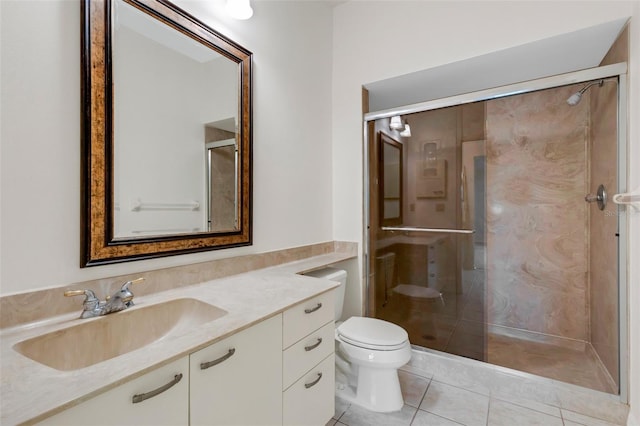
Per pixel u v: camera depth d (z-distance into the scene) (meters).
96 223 1.07
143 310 1.11
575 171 2.33
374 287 2.43
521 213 2.54
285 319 1.14
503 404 1.71
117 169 1.14
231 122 1.60
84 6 1.04
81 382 0.64
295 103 2.07
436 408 1.67
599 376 1.83
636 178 1.44
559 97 2.37
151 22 1.25
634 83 1.46
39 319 0.95
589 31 1.62
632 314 1.47
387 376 1.65
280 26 1.95
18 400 0.57
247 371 0.99
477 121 2.09
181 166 1.37
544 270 2.46
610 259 1.73
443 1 2.03
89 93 1.05
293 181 2.05
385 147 2.38
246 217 1.68
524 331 2.54
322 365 1.36
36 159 0.95
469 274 2.15
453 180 2.20
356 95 2.39
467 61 1.98
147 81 1.24
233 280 1.51
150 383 0.72
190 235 1.40
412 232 2.33
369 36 2.32
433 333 2.22
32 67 0.94
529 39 1.75
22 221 0.92
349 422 1.55
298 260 2.07
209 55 1.49
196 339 0.85
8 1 0.90
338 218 2.46
